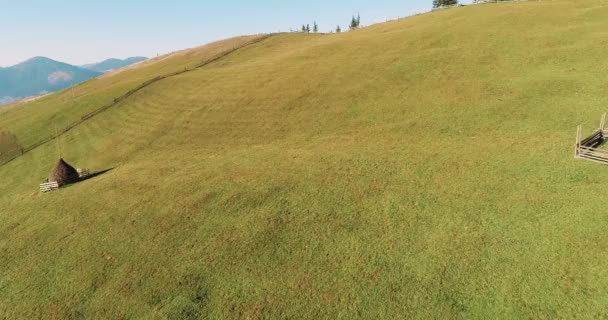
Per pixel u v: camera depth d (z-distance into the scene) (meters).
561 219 25.05
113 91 88.75
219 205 35.03
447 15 83.31
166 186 40.84
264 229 30.58
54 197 44.59
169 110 69.94
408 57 64.06
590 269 20.98
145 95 80.25
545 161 32.16
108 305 25.44
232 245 29.33
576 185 28.14
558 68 49.44
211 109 65.81
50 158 63.12
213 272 26.83
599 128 34.03
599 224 23.84
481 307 20.28
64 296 27.02
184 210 35.12
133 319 23.91
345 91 59.00
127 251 30.72
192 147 54.88
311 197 34.00
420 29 76.25
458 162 35.34
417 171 35.28
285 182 37.41
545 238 23.81
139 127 66.44
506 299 20.38
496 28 66.00
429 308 20.95
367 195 32.81
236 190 37.19
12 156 67.50
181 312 23.81
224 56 103.81
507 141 37.53
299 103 59.41
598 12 62.66
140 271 28.12
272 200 34.50
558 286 20.41
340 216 30.59
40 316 25.56
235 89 71.12
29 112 92.81
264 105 61.97
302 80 66.44
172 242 30.91
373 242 26.98
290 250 27.80
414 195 31.48
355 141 45.38
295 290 24.05
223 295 24.67
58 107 87.81
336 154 42.41
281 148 47.59
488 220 26.62
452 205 29.14
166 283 26.47
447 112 46.78
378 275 23.95
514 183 30.16
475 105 46.38
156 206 36.84
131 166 51.12
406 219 28.69
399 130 45.75
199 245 29.97
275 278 25.36
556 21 63.12
